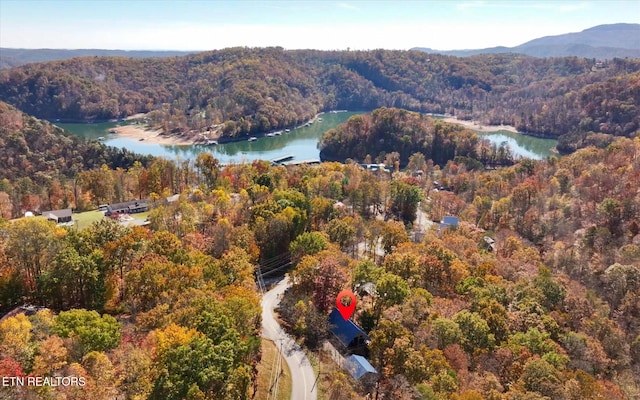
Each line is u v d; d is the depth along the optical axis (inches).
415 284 4333.2
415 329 3472.0
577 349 3440.0
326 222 6417.3
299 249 5004.9
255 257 4953.3
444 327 3312.0
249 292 3703.3
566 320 3902.6
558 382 2785.4
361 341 3863.2
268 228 5344.5
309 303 4104.3
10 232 3826.3
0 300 3580.2
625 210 6190.9
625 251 5241.1
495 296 4079.7
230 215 5925.2
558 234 6545.3
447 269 4564.5
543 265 5022.1
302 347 3757.4
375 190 7854.3
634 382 3329.2
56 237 3959.2
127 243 3969.0
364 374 3213.6
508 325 3649.1
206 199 6658.5
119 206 7288.4
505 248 5821.9
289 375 3380.9
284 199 6033.5
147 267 3526.1
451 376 2832.2
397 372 3070.9
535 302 3946.9
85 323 2709.2
